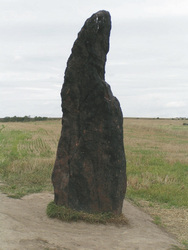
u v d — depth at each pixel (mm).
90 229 7590
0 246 5578
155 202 10828
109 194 8305
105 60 8156
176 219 9227
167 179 13742
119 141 8312
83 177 8203
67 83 8094
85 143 8141
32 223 7312
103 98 7977
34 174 13555
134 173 15195
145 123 69125
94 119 8102
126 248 6473
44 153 21250
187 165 18219
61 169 8398
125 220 8320
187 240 7727
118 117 8289
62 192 8367
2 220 6871
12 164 15227
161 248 6672
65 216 7969
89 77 7941
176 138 39062
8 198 9625
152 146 28438
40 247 5828
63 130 8328
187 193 11859
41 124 66125
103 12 7844
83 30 7809
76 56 7941
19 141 28422
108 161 8234
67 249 5992
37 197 10078
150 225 8508
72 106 8172
